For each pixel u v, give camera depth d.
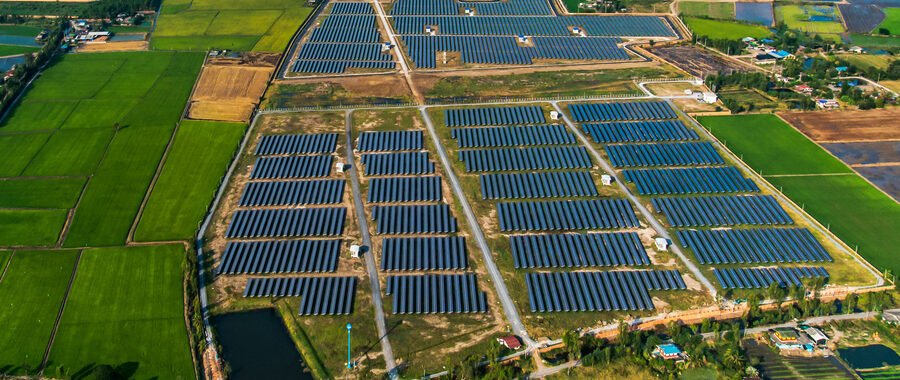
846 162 146.00
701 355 94.75
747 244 119.06
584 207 128.50
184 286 110.25
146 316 104.12
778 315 102.62
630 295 106.81
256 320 103.62
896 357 96.19
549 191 133.38
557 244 118.00
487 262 114.44
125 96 179.88
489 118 161.88
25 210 130.25
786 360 96.06
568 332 95.88
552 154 146.50
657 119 163.38
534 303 104.94
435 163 143.75
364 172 140.38
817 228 124.50
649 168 143.25
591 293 107.44
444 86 184.00
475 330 100.44
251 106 173.00
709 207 129.38
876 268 114.00
